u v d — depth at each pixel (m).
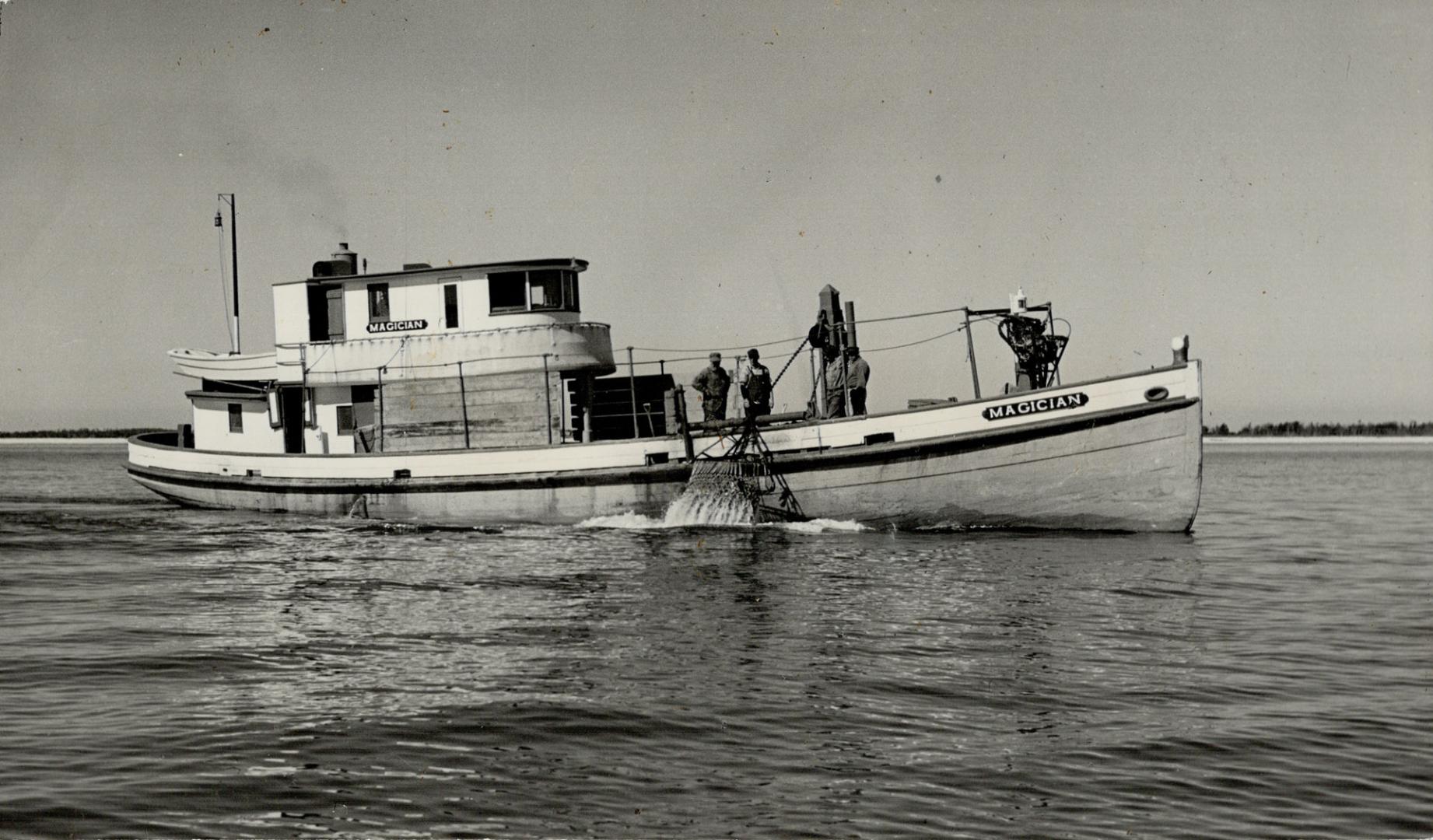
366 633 15.76
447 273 27.97
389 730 11.44
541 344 27.38
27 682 13.26
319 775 10.20
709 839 8.95
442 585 19.42
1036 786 10.05
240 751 10.80
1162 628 16.47
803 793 9.84
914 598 18.06
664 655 14.40
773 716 11.91
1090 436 23.67
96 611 17.55
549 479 26.30
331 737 11.20
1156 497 23.66
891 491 24.52
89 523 30.05
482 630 15.88
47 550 24.41
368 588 19.23
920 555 22.00
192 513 31.88
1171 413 23.36
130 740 11.11
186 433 33.53
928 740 11.23
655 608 17.27
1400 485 57.88
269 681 13.28
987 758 10.73
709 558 21.72
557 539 24.53
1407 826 9.30
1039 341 24.61
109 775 10.16
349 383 28.91
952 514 24.50
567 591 18.69
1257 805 9.69
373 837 8.96
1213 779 10.27
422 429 28.28
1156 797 9.84
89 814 9.31
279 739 11.16
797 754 10.78
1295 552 26.08
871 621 16.42
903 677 13.41
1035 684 13.21
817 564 21.08
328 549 23.94
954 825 9.22
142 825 9.12
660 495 25.66
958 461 24.16
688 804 9.62
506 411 27.61
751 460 24.77
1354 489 54.12
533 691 12.78
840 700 12.48
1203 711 12.31
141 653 14.65
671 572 20.38
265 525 28.20
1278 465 90.00
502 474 26.72
